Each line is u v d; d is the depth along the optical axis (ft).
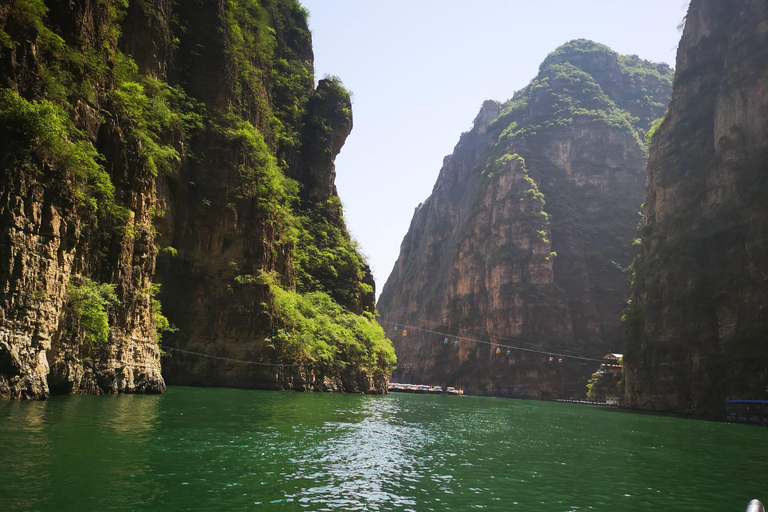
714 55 316.19
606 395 398.21
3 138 80.48
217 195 185.88
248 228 193.57
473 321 619.67
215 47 196.54
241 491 46.06
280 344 194.59
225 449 62.23
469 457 72.69
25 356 80.69
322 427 90.58
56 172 87.20
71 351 96.78
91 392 103.55
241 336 184.96
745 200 239.30
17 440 54.95
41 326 83.30
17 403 76.79
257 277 191.31
